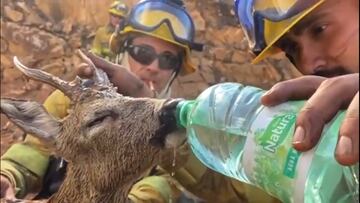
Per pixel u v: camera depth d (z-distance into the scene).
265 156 0.82
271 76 3.30
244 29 1.12
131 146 1.29
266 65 3.30
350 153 0.67
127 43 1.76
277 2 1.03
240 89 0.95
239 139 0.92
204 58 3.29
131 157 1.31
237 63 3.32
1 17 3.64
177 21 1.77
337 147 0.68
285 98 0.83
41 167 1.62
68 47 3.51
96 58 1.45
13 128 3.23
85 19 3.38
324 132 0.76
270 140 0.81
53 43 3.55
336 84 0.74
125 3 2.54
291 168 0.79
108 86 1.38
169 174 1.45
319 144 0.76
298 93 0.83
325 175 0.77
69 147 1.37
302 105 0.82
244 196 1.37
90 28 3.37
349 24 1.00
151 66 1.75
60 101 1.60
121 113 1.31
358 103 0.68
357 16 1.00
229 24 3.35
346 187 0.77
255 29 1.06
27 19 3.70
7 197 1.53
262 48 1.07
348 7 1.00
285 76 3.28
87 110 1.34
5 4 3.67
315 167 0.76
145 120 1.27
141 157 1.30
